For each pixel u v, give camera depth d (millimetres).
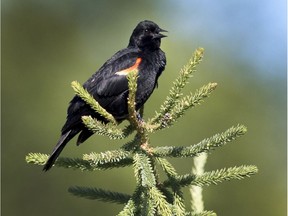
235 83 19531
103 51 21359
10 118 20047
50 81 20891
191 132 17922
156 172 4844
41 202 17547
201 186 4777
